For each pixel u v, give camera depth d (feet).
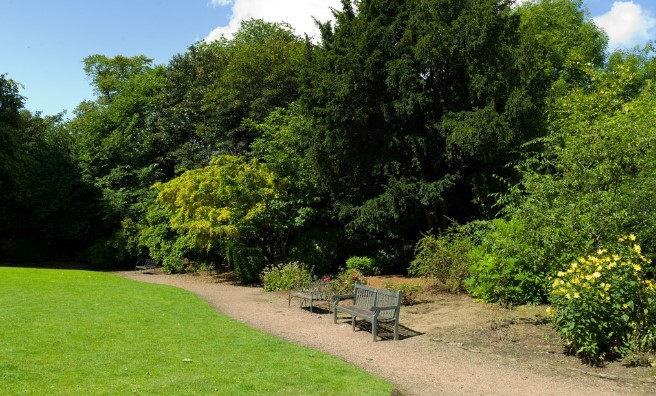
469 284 37.32
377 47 52.54
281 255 68.59
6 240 95.50
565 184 28.81
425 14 52.19
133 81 107.76
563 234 27.22
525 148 49.24
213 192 57.47
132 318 32.22
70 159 95.55
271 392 18.39
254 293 50.19
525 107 47.73
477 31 49.32
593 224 26.17
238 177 57.77
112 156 95.76
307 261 60.13
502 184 50.21
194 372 20.49
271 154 63.46
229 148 81.30
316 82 55.77
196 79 93.50
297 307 40.57
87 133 101.19
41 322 29.25
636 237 25.94
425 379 21.22
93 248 86.28
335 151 56.54
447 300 38.17
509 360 23.76
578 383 20.38
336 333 30.58
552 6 93.66
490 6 49.21
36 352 22.44
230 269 71.97
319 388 19.19
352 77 51.65
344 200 60.23
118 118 100.32
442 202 52.95
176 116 90.48
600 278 22.89
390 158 51.55
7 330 26.63
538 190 29.58
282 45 88.63
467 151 48.19
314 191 63.31
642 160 27.61
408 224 59.98
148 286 53.01
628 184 28.19
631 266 23.02
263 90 80.53
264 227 63.26
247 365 22.03
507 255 33.83
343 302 40.24
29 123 109.70
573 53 67.41
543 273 33.27
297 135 62.90
